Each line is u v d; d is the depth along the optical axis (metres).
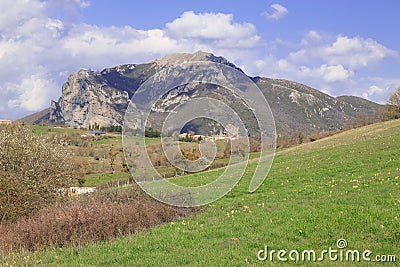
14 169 23.00
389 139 42.25
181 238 15.15
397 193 18.42
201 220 18.25
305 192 22.84
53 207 19.12
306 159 39.16
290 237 13.91
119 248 14.36
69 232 16.02
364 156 33.19
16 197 20.30
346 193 20.47
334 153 39.53
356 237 13.22
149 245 14.48
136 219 17.45
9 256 13.66
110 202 18.69
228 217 18.50
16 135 25.06
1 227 17.41
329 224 14.58
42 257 13.80
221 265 11.52
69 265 12.68
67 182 25.94
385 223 13.86
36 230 15.98
